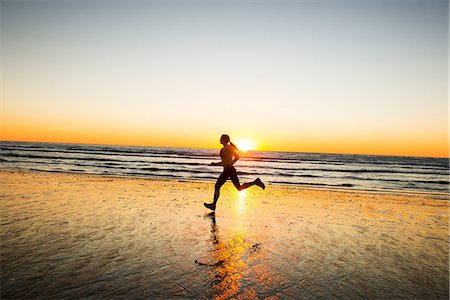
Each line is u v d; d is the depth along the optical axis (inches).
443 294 127.3
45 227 207.9
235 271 143.9
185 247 176.4
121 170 856.3
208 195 394.6
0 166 816.9
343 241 201.3
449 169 1518.2
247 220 252.2
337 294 124.8
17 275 131.0
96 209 274.8
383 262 164.2
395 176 1019.9
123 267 144.3
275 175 917.8
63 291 118.6
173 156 1972.2
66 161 1141.1
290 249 180.2
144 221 236.4
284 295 122.0
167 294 119.1
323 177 906.1
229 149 269.0
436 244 200.7
